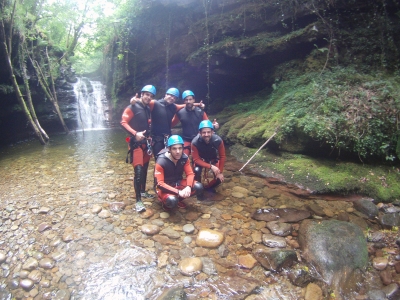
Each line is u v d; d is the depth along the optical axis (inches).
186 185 143.6
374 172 169.3
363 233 121.3
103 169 217.9
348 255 104.3
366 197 157.2
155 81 428.5
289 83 270.5
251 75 328.5
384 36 238.5
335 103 195.5
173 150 134.8
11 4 315.0
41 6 385.1
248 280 99.3
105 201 159.6
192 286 97.0
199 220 138.6
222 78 347.6
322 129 182.4
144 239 122.8
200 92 393.4
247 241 120.9
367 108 183.2
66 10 463.5
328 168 180.4
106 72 546.6
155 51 414.0
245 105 318.3
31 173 211.9
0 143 323.3
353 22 257.3
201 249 116.0
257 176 196.9
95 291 96.0
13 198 166.2
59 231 129.7
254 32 308.3
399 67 225.9
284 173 189.6
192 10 362.9
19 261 111.2
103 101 506.3
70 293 95.6
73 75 519.2
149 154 154.6
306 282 97.2
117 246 118.4
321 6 264.5
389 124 173.6
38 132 320.2
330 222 123.2
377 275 100.3
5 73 313.6
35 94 378.9
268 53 291.1
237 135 255.9
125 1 457.1
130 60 454.0
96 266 107.3
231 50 301.0
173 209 149.6
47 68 414.6
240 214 144.2
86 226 133.4
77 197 165.6
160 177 138.6
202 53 325.1
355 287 95.5
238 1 319.3
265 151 220.4
